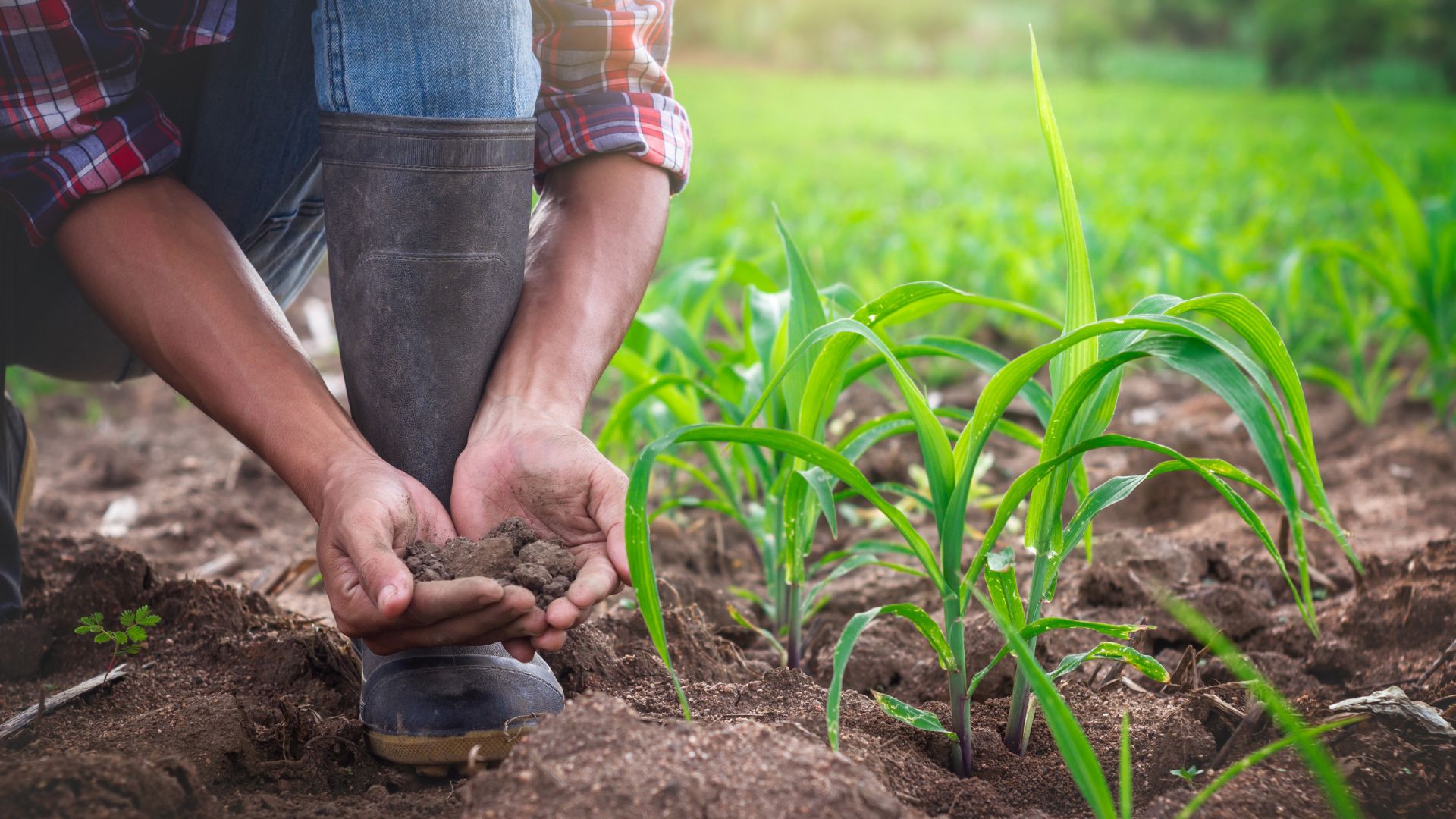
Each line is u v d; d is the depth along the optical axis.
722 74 30.23
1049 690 0.95
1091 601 1.82
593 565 1.13
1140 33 36.06
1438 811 1.12
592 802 0.96
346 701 1.45
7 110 1.19
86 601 1.62
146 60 1.46
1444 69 26.77
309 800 1.19
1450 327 2.87
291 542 2.53
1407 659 1.56
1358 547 2.18
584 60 1.49
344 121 1.25
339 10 1.24
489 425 1.26
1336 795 0.86
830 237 5.18
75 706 1.39
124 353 1.75
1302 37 28.20
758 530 1.83
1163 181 7.99
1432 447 2.78
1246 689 1.40
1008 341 4.14
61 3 1.17
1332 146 11.67
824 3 34.22
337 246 1.29
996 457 2.90
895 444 2.85
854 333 1.21
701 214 6.84
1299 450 1.01
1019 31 34.91
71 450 3.19
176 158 1.29
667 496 2.56
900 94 23.48
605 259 1.40
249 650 1.53
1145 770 1.23
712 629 1.80
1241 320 1.05
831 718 1.05
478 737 1.21
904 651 1.74
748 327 2.03
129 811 1.02
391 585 1.02
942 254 4.42
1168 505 2.46
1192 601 1.77
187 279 1.20
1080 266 1.21
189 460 3.11
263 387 1.19
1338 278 3.05
